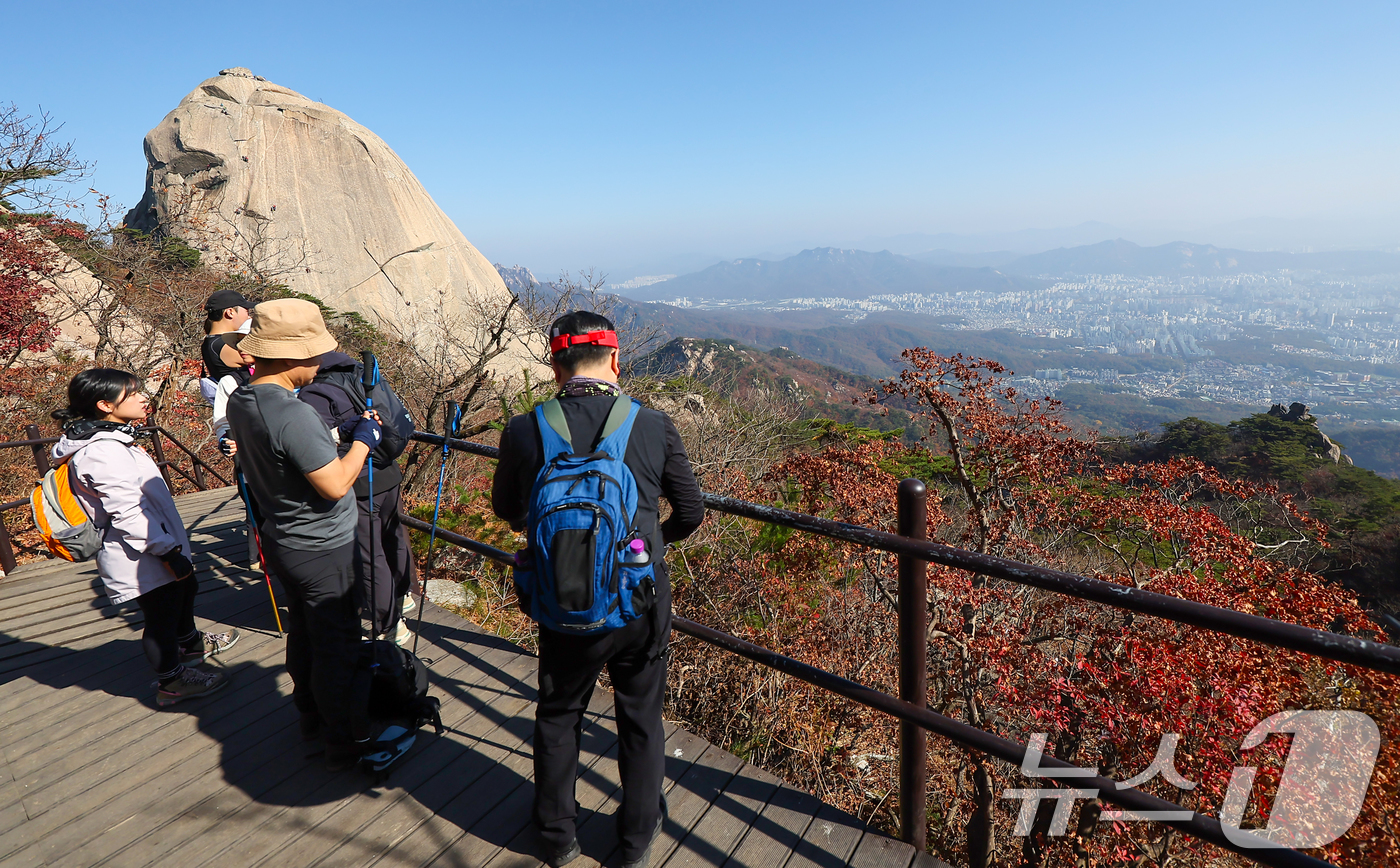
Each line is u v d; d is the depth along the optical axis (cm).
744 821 213
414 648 291
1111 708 532
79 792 225
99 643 325
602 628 163
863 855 200
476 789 227
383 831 208
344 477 203
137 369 1164
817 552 714
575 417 171
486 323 952
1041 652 648
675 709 532
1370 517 2591
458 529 596
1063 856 578
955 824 702
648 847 191
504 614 500
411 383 977
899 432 1283
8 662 307
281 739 252
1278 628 131
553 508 158
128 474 247
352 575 221
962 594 664
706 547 709
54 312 1263
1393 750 468
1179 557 708
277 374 202
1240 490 820
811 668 211
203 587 381
